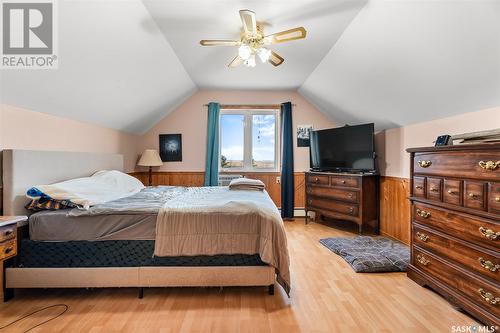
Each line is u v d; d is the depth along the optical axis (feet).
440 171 6.11
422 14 5.87
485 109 6.80
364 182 11.48
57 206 6.45
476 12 5.03
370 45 7.96
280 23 7.81
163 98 12.66
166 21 7.66
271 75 12.41
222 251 6.23
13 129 6.59
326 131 13.42
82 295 6.38
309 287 6.81
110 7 6.17
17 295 6.35
